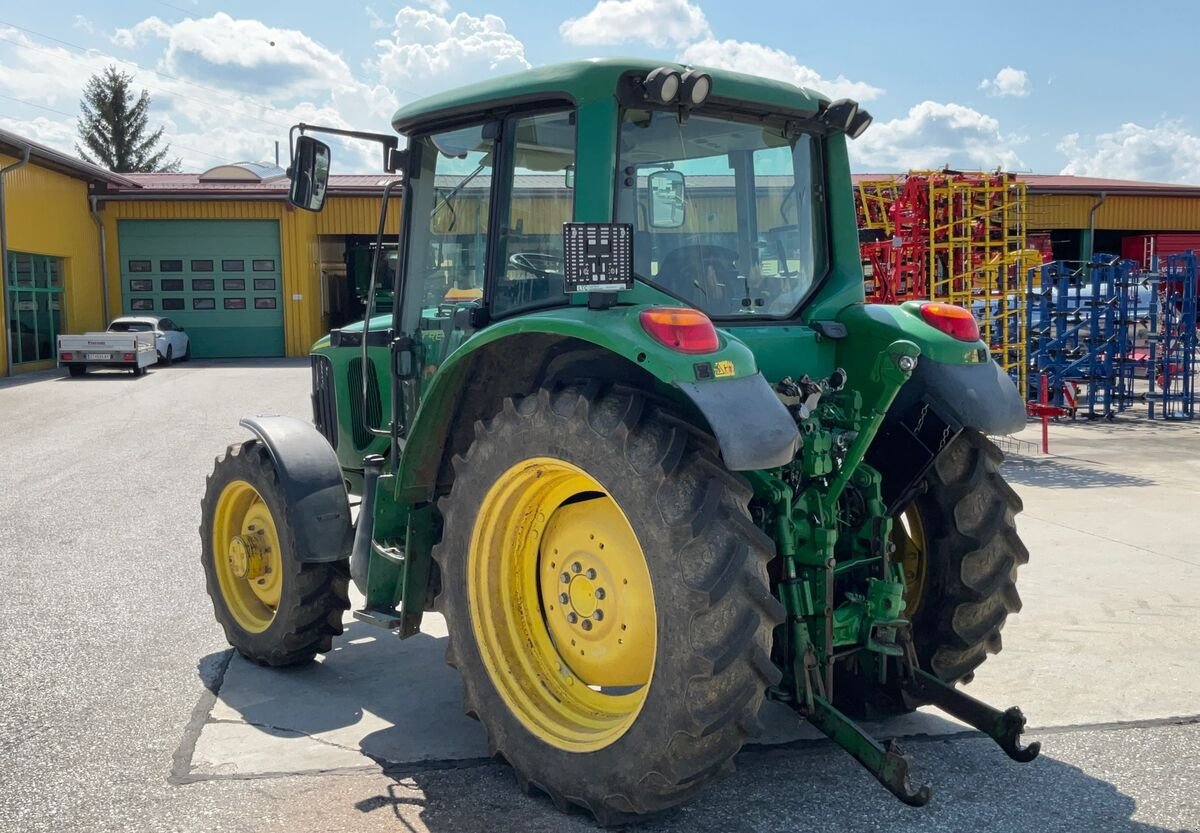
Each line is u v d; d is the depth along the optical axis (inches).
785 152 150.6
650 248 136.4
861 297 155.7
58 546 284.4
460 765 145.1
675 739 115.6
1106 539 281.1
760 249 147.1
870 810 129.6
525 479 132.8
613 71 130.7
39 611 222.8
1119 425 559.2
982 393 147.0
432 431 147.2
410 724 161.0
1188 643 194.4
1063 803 131.1
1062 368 582.6
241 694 174.7
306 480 177.6
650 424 119.6
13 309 950.4
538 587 142.1
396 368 167.0
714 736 115.8
